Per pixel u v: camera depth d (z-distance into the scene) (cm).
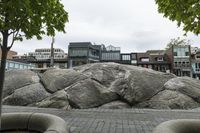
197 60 5750
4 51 408
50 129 367
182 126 378
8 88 1509
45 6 398
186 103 1366
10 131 470
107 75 1588
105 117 941
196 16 378
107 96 1416
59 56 7175
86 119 882
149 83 1537
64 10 438
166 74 1727
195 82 1672
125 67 1697
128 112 1119
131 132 664
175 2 389
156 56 6025
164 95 1449
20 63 5491
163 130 323
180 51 5697
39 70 1766
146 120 879
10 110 1108
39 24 416
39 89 1456
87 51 5528
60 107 1244
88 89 1409
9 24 375
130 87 1471
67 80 1508
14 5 338
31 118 476
